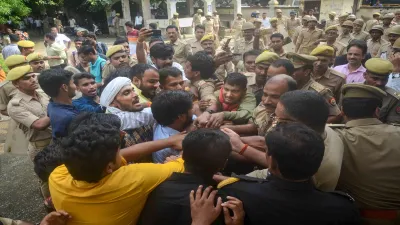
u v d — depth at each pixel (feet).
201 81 10.14
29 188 12.12
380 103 6.08
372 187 5.73
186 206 4.49
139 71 8.72
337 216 4.38
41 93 11.10
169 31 21.56
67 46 29.86
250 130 7.79
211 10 61.26
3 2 41.29
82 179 4.40
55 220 4.53
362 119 6.07
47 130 10.26
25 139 11.40
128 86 7.30
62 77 8.87
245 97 8.70
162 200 4.62
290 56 10.19
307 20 26.05
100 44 24.47
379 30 19.44
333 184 5.33
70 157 4.25
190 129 6.92
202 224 4.22
